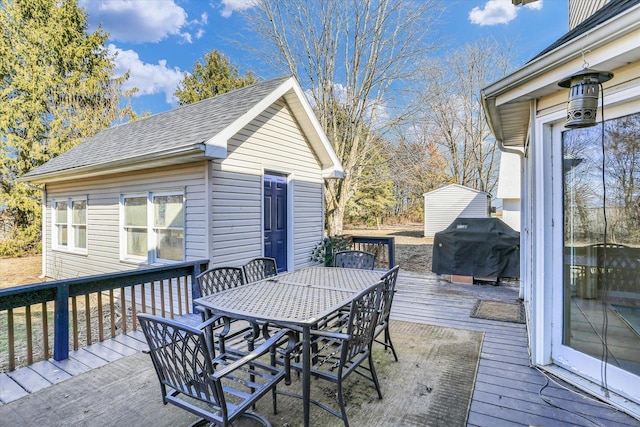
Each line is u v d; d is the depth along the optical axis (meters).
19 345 4.21
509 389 2.59
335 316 3.34
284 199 6.70
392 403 2.43
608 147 2.56
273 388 2.29
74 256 7.37
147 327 1.86
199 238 5.04
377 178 13.27
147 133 6.68
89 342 3.47
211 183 4.96
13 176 12.59
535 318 2.99
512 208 12.59
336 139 11.90
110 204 6.41
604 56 2.14
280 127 6.43
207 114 6.02
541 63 2.48
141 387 2.68
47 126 13.73
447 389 2.61
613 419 2.21
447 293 5.68
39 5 13.76
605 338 2.61
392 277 2.96
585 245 2.76
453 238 6.51
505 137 4.74
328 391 2.62
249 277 3.60
